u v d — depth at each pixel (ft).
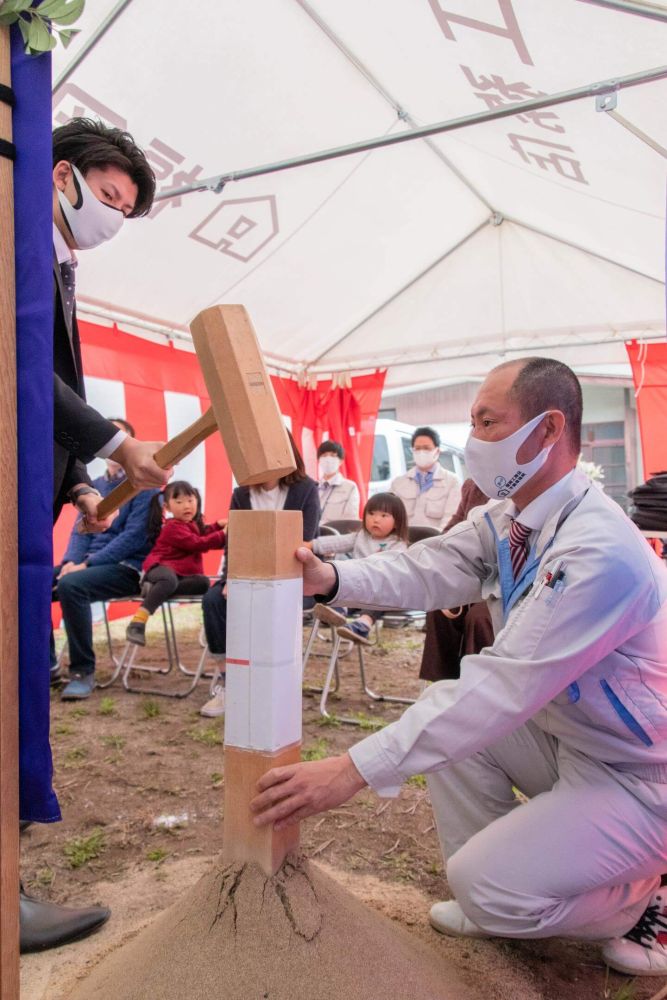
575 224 16.79
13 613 3.57
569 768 5.16
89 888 6.69
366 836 7.72
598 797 4.88
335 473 21.36
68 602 13.08
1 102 3.54
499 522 5.64
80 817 8.23
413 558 5.89
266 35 11.28
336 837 7.68
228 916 4.14
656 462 21.29
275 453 4.00
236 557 4.22
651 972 5.26
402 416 47.21
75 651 13.21
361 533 13.76
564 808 4.90
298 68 12.21
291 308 21.21
